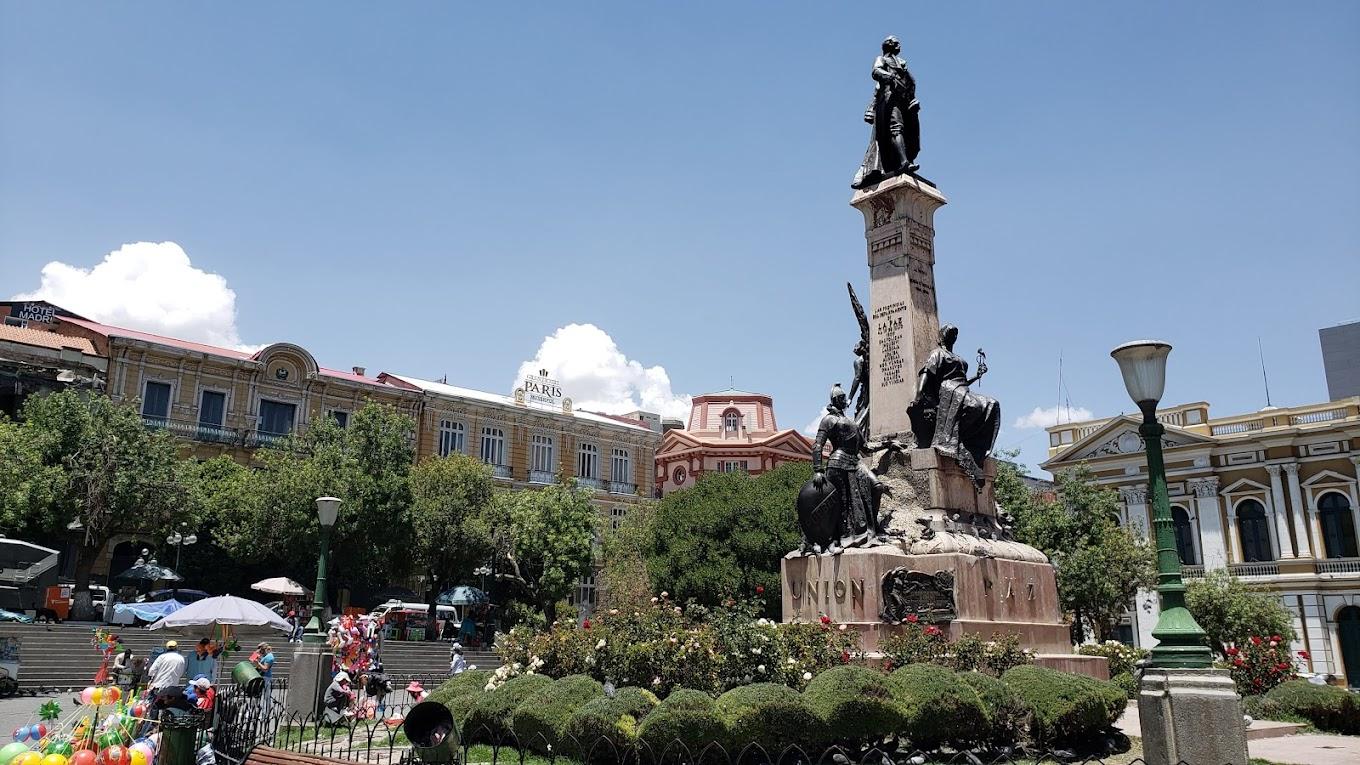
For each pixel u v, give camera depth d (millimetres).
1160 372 8914
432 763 8922
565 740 10188
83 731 8359
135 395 43344
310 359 48344
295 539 38219
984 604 13391
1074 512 35406
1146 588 34719
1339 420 45969
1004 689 10586
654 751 9516
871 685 9883
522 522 43844
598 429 59781
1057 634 14320
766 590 34969
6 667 22000
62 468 34719
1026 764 10047
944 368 15195
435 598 44219
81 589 35375
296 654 16719
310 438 41906
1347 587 44000
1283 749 12211
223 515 39312
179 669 14352
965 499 14773
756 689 9828
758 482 38344
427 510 42312
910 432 15172
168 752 8820
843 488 14547
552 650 12484
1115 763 10133
